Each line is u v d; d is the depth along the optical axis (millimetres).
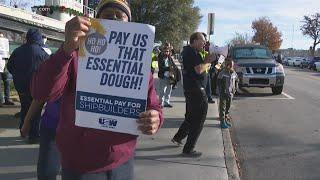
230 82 10320
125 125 2912
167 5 54812
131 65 2877
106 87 2910
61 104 3102
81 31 2787
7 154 7473
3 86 12891
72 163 3033
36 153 7578
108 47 2898
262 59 18406
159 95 13750
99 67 2916
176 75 13367
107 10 3092
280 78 17875
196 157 7758
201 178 6633
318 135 10266
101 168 3021
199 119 7676
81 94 2953
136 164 7234
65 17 23875
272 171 7375
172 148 8281
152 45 2850
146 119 2877
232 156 7918
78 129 2992
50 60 2812
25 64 8062
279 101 16297
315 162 7969
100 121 2939
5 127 9391
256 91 19500
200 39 7418
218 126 10617
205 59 7520
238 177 6773
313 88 21797
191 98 7648
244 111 13758
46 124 4730
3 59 11539
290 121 12070
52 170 4805
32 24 17297
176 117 11750
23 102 8250
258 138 9922
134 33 2867
